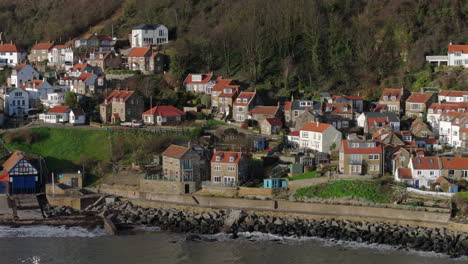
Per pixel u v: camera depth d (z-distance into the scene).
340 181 154.62
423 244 131.00
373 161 158.38
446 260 123.81
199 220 149.00
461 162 153.62
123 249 133.12
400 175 153.88
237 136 184.12
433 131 187.88
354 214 145.25
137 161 177.25
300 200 151.75
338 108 194.00
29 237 140.88
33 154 181.12
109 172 175.62
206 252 130.62
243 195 157.50
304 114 185.38
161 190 163.88
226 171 161.25
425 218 139.75
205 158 166.50
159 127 195.12
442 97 197.25
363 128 188.50
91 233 143.62
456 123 177.88
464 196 142.88
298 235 139.75
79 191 166.62
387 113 190.00
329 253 128.62
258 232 142.50
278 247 132.75
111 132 189.12
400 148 160.12
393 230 137.25
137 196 164.50
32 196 165.25
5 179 166.25
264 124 191.62
